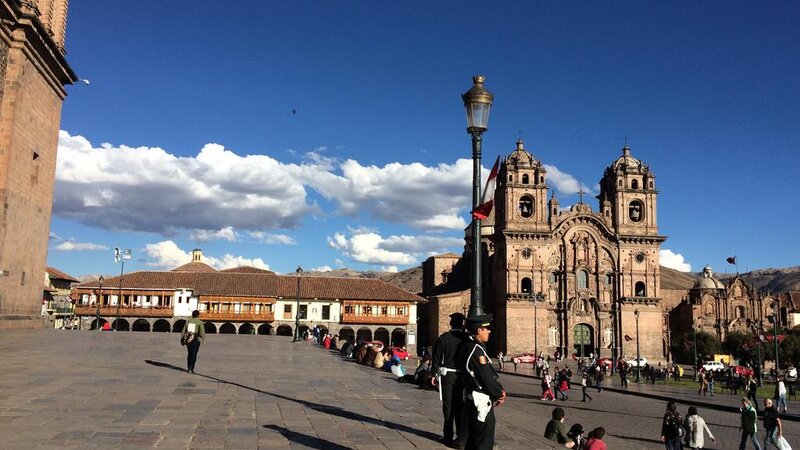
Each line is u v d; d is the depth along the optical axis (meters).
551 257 106.81
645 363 95.00
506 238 105.25
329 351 46.41
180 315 101.00
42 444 10.22
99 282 100.56
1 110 39.81
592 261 107.31
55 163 49.50
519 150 109.88
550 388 53.59
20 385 16.81
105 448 10.12
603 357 103.31
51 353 26.78
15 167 41.38
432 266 142.88
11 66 40.44
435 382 12.48
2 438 10.52
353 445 11.33
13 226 41.72
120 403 14.63
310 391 19.12
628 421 37.78
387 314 106.88
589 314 106.06
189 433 11.63
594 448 17.78
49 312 97.94
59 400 14.60
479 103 16.34
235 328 103.38
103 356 26.72
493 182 18.73
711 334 115.44
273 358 33.38
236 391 18.05
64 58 47.28
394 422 13.95
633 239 107.88
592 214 107.50
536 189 107.06
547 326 104.88
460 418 11.35
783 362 100.75
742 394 56.78
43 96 45.97
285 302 104.62
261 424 12.92
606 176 113.75
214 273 108.56
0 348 27.98
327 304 106.06
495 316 110.31
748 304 124.62
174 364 25.52
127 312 99.81
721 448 28.89
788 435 33.16
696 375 81.44
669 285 153.25
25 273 44.50
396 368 28.73
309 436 11.88
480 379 10.16
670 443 23.77
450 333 12.41
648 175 109.75
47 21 46.19
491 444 10.05
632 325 105.62
